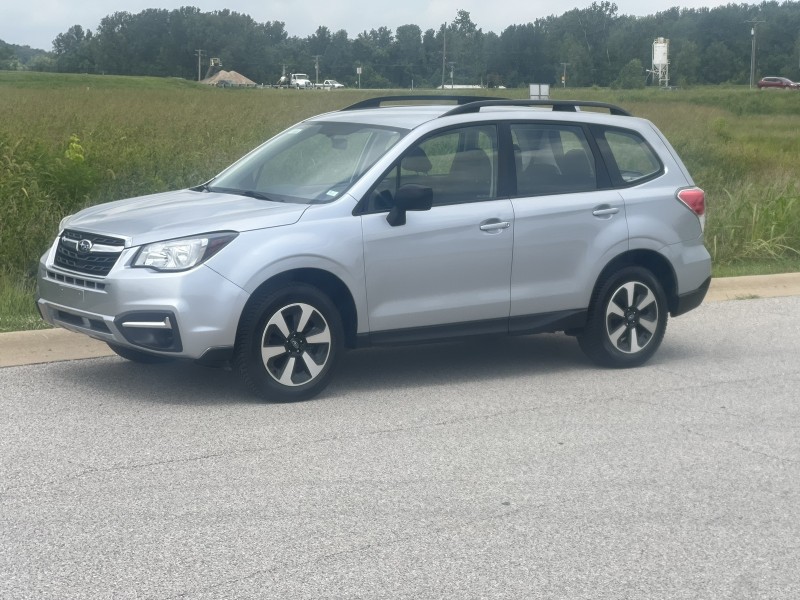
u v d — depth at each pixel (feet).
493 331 24.66
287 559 14.70
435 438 20.51
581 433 21.13
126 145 53.88
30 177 38.22
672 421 22.17
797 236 45.37
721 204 48.37
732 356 28.40
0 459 18.58
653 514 16.84
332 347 22.74
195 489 17.34
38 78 314.96
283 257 21.71
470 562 14.79
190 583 13.88
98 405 21.99
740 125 153.48
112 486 17.38
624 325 26.43
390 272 23.08
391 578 14.20
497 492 17.61
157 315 20.93
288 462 18.80
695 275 27.37
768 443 20.80
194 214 22.34
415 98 27.68
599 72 606.55
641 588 14.14
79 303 21.80
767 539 15.94
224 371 25.00
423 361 27.17
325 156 24.38
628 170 26.71
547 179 25.41
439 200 23.89
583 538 15.78
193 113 108.58
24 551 14.78
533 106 27.04
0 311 27.78
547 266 25.07
